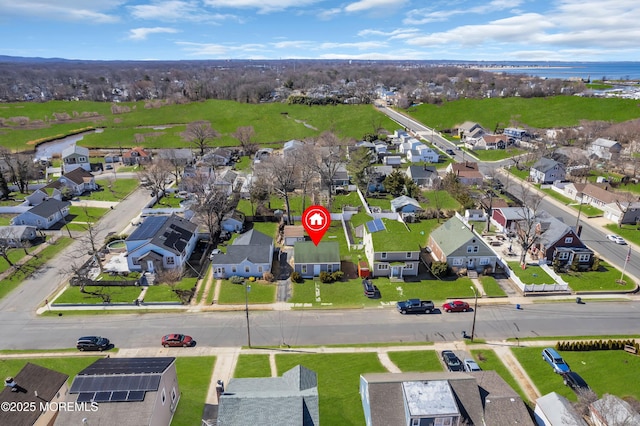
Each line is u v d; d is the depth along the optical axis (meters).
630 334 44.62
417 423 29.78
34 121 165.38
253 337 44.34
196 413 33.94
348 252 64.31
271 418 29.23
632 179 92.12
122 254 62.53
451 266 57.69
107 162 117.75
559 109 165.88
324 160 95.06
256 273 56.84
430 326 46.19
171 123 166.62
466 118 169.00
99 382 30.53
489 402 31.55
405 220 76.19
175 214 76.38
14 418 30.02
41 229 71.88
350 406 34.72
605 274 56.91
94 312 48.66
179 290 52.72
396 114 180.88
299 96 186.50
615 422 29.53
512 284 54.84
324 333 45.03
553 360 39.31
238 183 97.88
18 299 51.19
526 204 74.06
